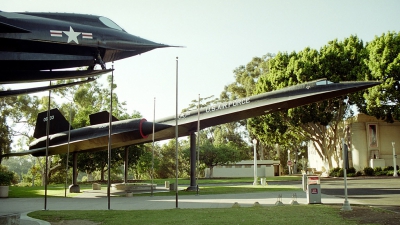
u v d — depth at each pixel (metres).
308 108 53.44
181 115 38.28
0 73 21.56
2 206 25.31
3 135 67.81
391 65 48.41
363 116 59.56
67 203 27.44
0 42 20.39
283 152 103.88
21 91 21.94
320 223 14.52
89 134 37.72
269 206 21.05
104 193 39.00
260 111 36.06
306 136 62.22
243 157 96.12
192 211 19.27
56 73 21.80
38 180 85.25
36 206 25.20
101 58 24.14
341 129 64.31
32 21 21.14
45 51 21.81
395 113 49.50
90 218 17.59
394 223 14.41
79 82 23.16
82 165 64.50
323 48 56.66
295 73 53.88
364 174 55.00
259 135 63.84
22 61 21.11
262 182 43.41
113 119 40.38
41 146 40.81
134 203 26.25
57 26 21.72
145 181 67.12
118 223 15.62
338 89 32.16
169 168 93.31
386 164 58.97
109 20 25.77
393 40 50.00
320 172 67.81
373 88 49.66
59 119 41.06
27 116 71.00
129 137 36.59
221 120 37.66
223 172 81.75
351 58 55.22
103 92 80.19
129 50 24.27
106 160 64.06
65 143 38.31
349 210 18.38
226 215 17.20
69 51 22.44
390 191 30.02
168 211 19.62
